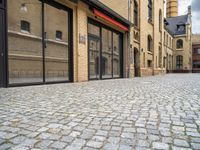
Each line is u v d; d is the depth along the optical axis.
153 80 14.24
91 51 13.30
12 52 9.12
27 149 2.44
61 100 5.44
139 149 2.46
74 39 11.48
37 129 3.13
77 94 6.52
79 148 2.48
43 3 9.76
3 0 7.64
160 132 3.03
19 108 4.45
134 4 20.08
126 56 18.02
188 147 2.52
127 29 17.62
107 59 15.46
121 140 2.72
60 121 3.54
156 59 27.14
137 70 20.91
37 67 9.97
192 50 54.16
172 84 10.76
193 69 53.72
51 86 8.82
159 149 2.46
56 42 10.79
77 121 3.55
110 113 4.11
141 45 21.14
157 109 4.48
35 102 5.12
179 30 51.38
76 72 11.62
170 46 47.47
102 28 14.62
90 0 11.65
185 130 3.12
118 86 9.27
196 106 4.81
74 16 11.44
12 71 9.00
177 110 4.40
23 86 8.51
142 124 3.40
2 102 5.06
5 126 3.26
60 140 2.71
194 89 8.28
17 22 9.52
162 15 30.22
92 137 2.82
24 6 9.87
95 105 4.86
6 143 2.61
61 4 10.62
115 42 16.77
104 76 14.99
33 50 10.09
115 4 18.62
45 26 10.01
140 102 5.27
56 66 10.79
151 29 25.09
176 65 51.28
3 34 7.68
